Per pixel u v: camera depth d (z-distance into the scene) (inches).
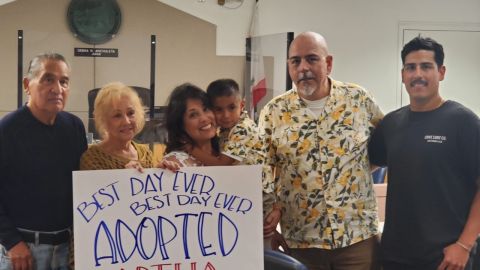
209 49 215.5
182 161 64.3
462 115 71.4
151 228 58.9
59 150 71.5
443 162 71.6
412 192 73.4
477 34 228.4
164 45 212.4
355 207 80.1
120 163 69.5
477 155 69.6
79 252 56.8
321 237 79.8
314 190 80.1
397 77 224.7
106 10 201.2
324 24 217.8
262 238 61.7
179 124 67.7
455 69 229.5
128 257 58.1
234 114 75.7
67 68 71.6
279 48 194.4
